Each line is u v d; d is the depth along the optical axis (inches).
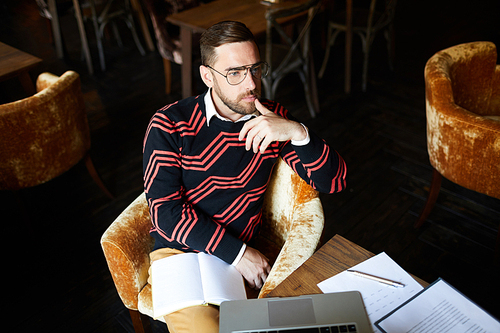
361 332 26.9
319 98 116.0
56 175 71.1
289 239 41.6
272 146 43.2
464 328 26.9
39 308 63.2
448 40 144.6
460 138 58.4
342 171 44.7
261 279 42.1
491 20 156.6
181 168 41.4
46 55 144.8
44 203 84.3
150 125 40.9
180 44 107.1
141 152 98.6
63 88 65.1
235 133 40.8
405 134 99.3
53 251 73.1
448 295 29.2
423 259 68.5
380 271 31.8
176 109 40.9
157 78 130.2
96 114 113.0
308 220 43.4
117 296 65.0
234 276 41.0
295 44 92.8
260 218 48.3
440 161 64.6
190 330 36.9
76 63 139.8
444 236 72.6
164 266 39.9
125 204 83.7
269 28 86.9
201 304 37.5
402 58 134.9
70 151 71.5
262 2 104.7
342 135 100.0
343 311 28.5
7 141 61.7
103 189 83.4
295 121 42.8
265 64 38.2
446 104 59.1
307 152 41.6
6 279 67.9
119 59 142.3
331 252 34.2
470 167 59.9
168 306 36.9
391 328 27.0
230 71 37.1
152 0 104.7
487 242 70.9
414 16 165.2
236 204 44.0
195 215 40.9
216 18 96.3
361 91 118.3
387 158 92.0
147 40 144.6
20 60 77.9
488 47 69.1
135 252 43.2
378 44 143.8
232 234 45.4
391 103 111.8
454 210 77.7
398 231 74.2
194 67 130.6
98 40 130.0
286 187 47.2
